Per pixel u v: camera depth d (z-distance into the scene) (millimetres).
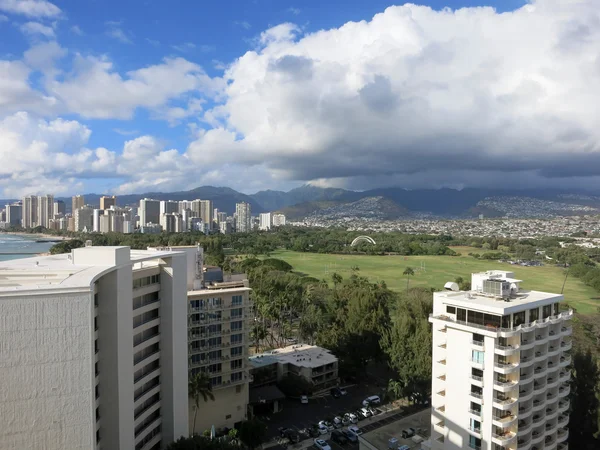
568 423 78188
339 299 160875
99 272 54375
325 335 136000
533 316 70188
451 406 70250
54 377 46562
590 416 77062
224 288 98750
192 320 91000
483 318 68062
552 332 72500
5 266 60125
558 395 72500
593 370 79500
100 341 59125
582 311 179000
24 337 45312
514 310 66125
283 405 107375
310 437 90500
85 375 47875
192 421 89250
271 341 149375
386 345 114562
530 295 76125
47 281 52438
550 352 70875
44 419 46250
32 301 45562
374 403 106375
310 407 106000
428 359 102188
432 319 74750
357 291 156125
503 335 64125
